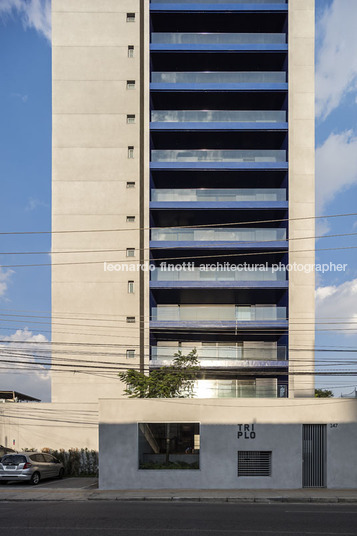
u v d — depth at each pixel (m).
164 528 11.80
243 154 33.94
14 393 39.50
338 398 19.44
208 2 35.16
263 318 32.38
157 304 36.25
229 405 19.28
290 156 33.09
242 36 35.25
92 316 32.50
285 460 18.94
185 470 18.80
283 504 15.79
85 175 33.72
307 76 33.78
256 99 35.38
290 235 32.41
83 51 34.66
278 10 34.59
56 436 31.23
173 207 33.00
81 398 31.64
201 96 34.88
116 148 33.88
